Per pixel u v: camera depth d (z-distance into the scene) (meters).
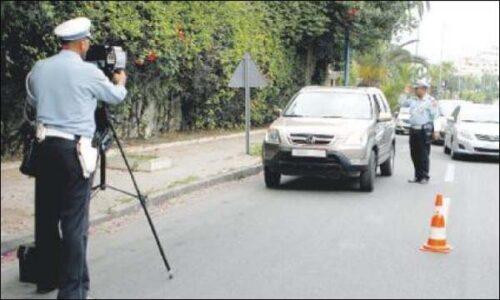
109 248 8.44
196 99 21.67
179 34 18.67
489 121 21.83
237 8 22.92
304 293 6.69
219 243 8.81
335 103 14.48
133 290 6.73
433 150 25.11
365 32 32.12
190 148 19.08
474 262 8.09
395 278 7.32
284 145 13.12
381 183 15.01
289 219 10.52
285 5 29.06
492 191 14.32
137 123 18.89
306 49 32.41
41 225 6.45
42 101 6.07
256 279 7.16
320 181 15.07
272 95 27.72
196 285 6.92
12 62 12.55
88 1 14.59
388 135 15.55
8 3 10.73
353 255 8.29
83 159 6.00
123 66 6.59
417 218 10.82
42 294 6.58
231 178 14.74
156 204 11.52
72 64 6.09
